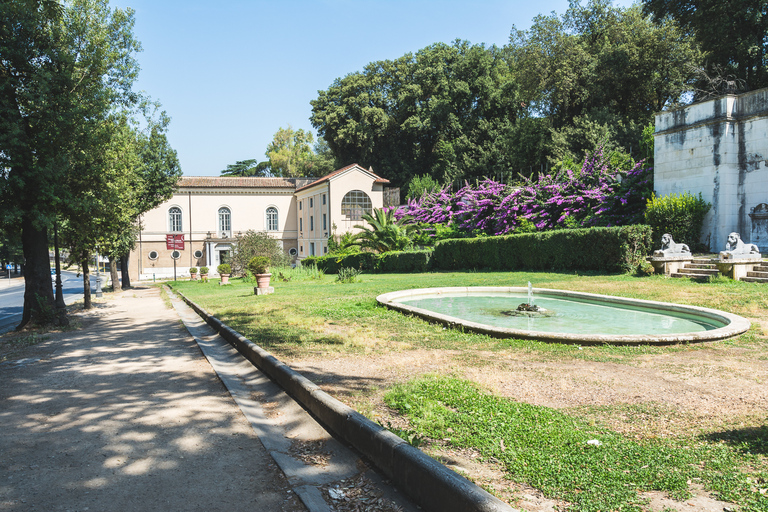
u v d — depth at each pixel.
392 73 54.03
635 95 37.09
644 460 3.26
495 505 2.39
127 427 4.57
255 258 19.27
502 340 7.65
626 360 6.18
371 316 10.82
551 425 3.96
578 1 39.19
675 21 31.05
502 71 50.94
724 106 16.64
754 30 25.94
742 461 3.21
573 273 17.39
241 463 3.72
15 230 13.84
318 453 3.89
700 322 8.84
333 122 52.69
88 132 12.54
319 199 48.16
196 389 5.93
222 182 54.50
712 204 16.98
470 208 32.25
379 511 2.93
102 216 14.45
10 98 11.82
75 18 13.47
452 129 47.66
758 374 5.38
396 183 53.22
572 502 2.75
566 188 24.92
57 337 11.38
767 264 12.73
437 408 4.41
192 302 17.73
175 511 2.98
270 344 7.91
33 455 3.92
